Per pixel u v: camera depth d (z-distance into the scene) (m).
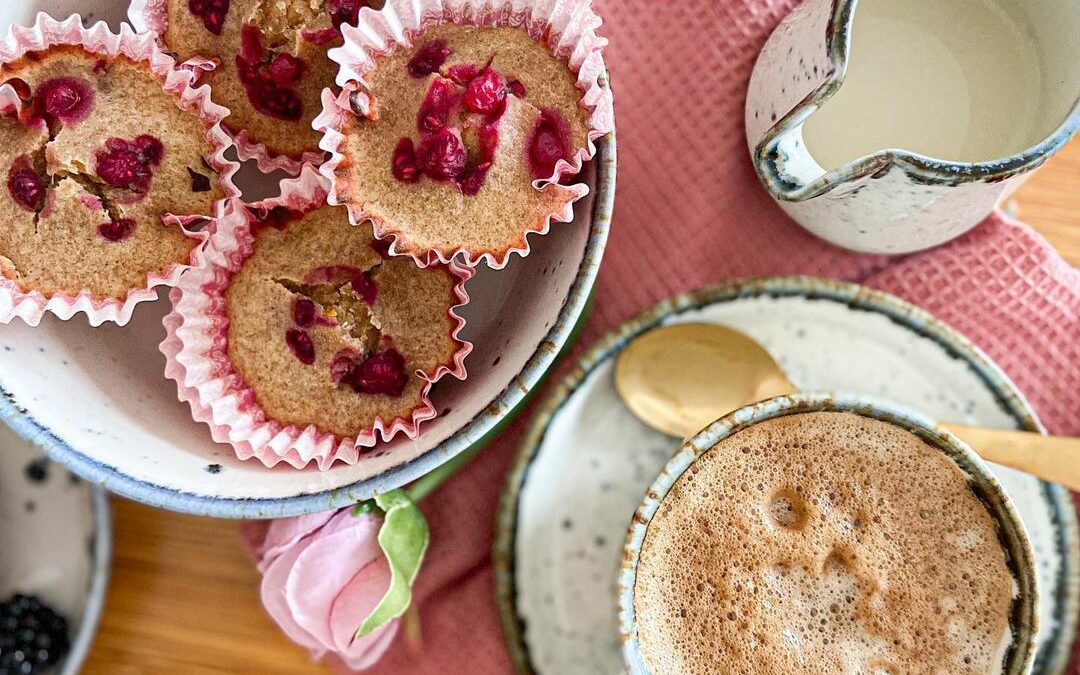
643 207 0.34
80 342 0.29
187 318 0.30
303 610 0.31
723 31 0.34
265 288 0.31
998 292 0.34
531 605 0.33
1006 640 0.29
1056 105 0.31
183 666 0.34
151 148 0.30
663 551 0.30
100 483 0.27
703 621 0.30
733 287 0.33
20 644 0.33
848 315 0.33
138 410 0.29
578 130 0.29
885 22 0.33
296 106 0.31
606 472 0.33
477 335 0.31
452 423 0.28
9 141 0.29
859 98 0.32
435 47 0.29
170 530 0.35
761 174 0.31
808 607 0.30
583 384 0.33
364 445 0.30
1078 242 0.34
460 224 0.29
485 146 0.29
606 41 0.28
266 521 0.34
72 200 0.29
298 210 0.31
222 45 0.31
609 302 0.34
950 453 0.29
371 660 0.34
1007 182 0.28
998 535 0.29
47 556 0.34
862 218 0.31
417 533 0.32
